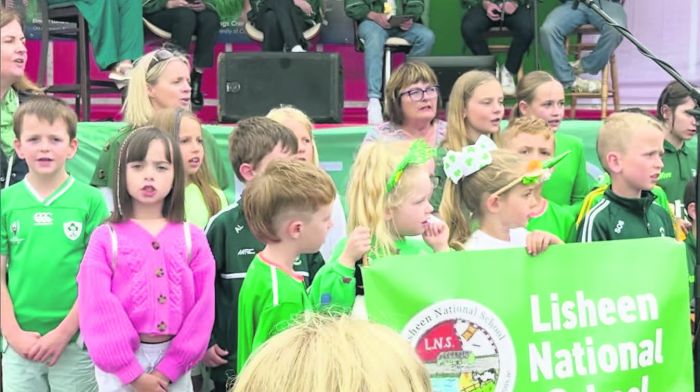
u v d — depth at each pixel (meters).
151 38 6.16
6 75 3.20
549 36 6.24
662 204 3.22
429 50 6.32
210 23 6.13
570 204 3.66
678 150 3.92
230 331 2.67
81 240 2.69
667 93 3.89
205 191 3.14
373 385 0.81
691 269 3.35
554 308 2.07
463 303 2.02
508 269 2.05
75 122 2.76
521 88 3.86
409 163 2.37
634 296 2.12
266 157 2.75
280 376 0.83
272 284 2.22
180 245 2.39
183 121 2.98
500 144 3.33
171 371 2.32
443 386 2.02
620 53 6.83
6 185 3.26
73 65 6.74
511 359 2.04
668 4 6.76
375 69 6.09
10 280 2.64
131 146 2.38
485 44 6.66
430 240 2.38
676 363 2.14
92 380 2.66
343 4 6.91
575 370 2.07
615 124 2.77
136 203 2.41
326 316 0.94
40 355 2.57
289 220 2.23
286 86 5.33
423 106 3.74
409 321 2.00
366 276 2.01
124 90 5.46
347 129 4.80
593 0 2.62
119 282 2.32
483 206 2.43
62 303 2.64
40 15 5.81
